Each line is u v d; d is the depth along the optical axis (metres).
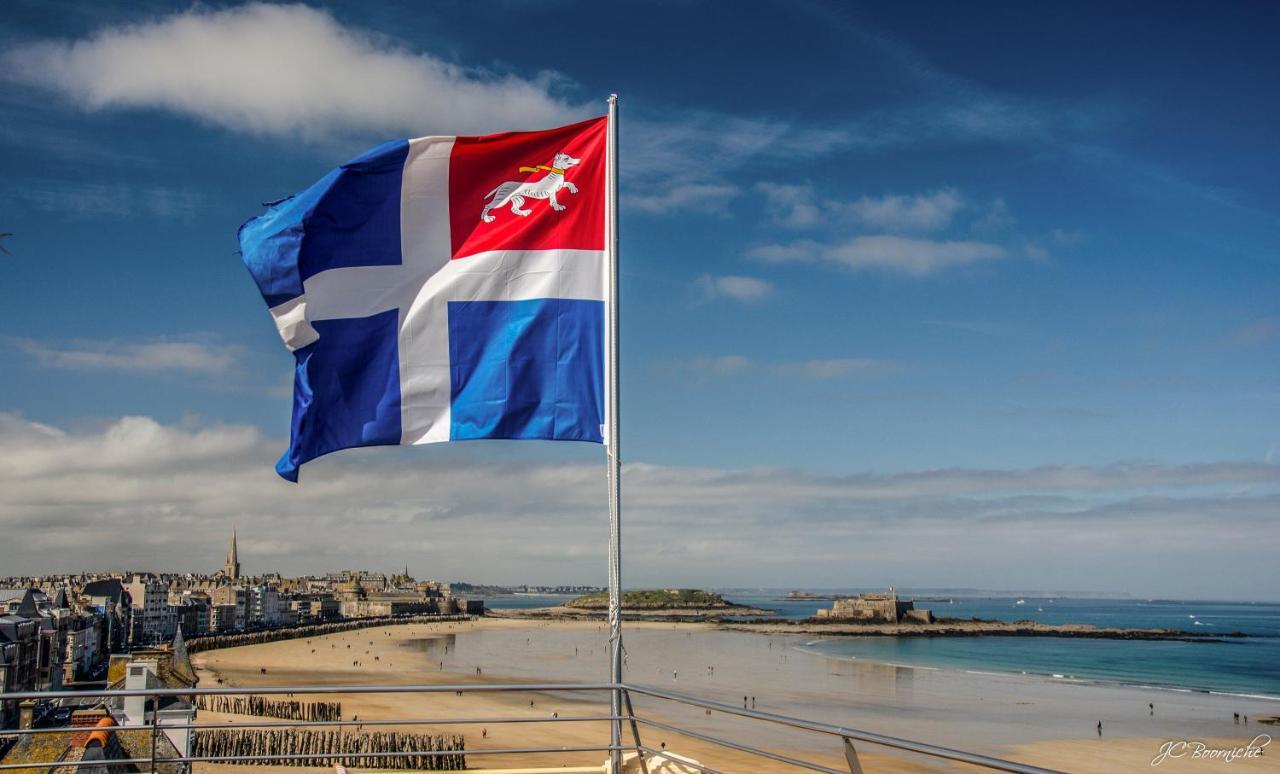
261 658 178.50
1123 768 66.75
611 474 13.37
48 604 148.62
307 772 47.38
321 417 13.63
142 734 34.88
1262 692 117.31
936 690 118.00
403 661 174.75
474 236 14.06
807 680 132.38
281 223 13.75
